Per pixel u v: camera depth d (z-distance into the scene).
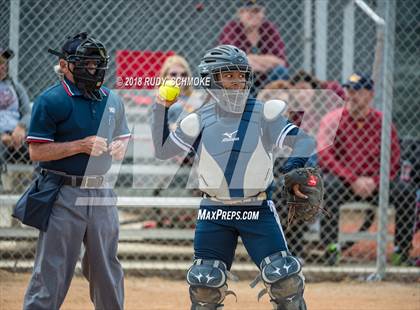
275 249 13.33
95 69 14.17
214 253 13.49
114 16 25.59
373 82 25.48
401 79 29.39
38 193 14.22
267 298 21.67
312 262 25.56
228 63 12.98
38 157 14.12
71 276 14.59
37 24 25.06
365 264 25.81
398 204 25.80
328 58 29.39
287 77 24.52
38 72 25.03
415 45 29.39
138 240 26.83
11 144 23.64
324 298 21.86
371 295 22.44
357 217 26.80
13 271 23.53
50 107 14.15
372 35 29.28
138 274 24.34
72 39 14.28
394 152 25.58
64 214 14.29
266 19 26.88
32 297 14.29
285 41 29.52
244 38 26.62
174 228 26.27
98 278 14.85
